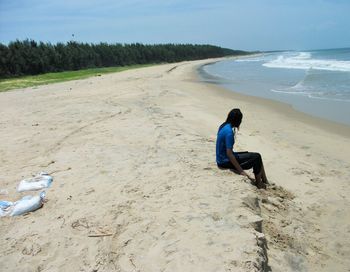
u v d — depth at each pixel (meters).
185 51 102.75
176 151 8.27
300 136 10.48
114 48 71.44
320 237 5.38
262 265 4.18
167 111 13.45
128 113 13.18
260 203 5.95
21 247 4.91
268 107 15.15
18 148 9.44
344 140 10.01
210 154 7.97
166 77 32.97
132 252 4.59
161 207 5.58
